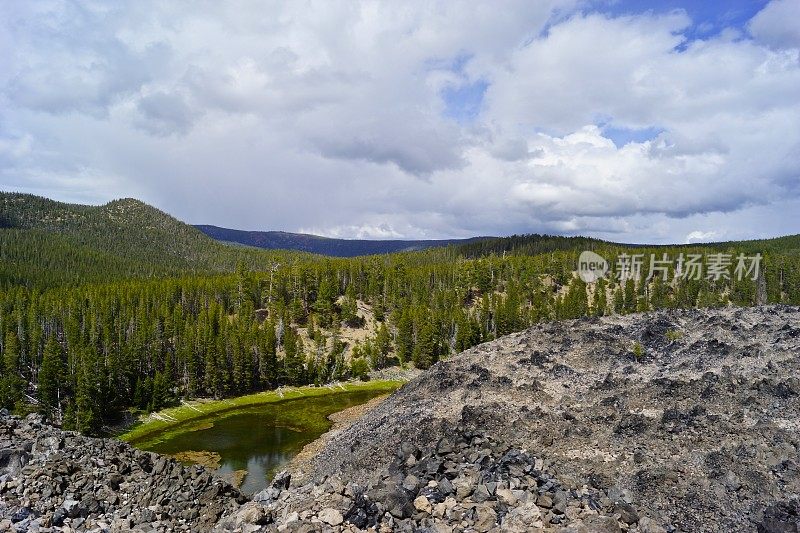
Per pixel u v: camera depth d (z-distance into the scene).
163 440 76.19
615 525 19.52
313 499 21.12
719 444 31.36
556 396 47.25
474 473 25.78
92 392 84.56
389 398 70.56
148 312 132.50
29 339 109.88
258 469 60.91
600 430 37.06
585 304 147.00
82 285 171.25
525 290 173.25
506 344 66.62
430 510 21.06
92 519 22.92
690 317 68.25
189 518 25.11
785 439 30.09
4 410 31.66
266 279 167.75
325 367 121.75
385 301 164.62
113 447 30.20
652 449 32.53
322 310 149.38
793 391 37.28
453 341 138.00
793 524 22.34
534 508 20.39
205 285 162.38
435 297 161.12
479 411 42.72
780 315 62.41
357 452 47.50
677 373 47.84
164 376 99.06
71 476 25.86
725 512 24.86
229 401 104.00
